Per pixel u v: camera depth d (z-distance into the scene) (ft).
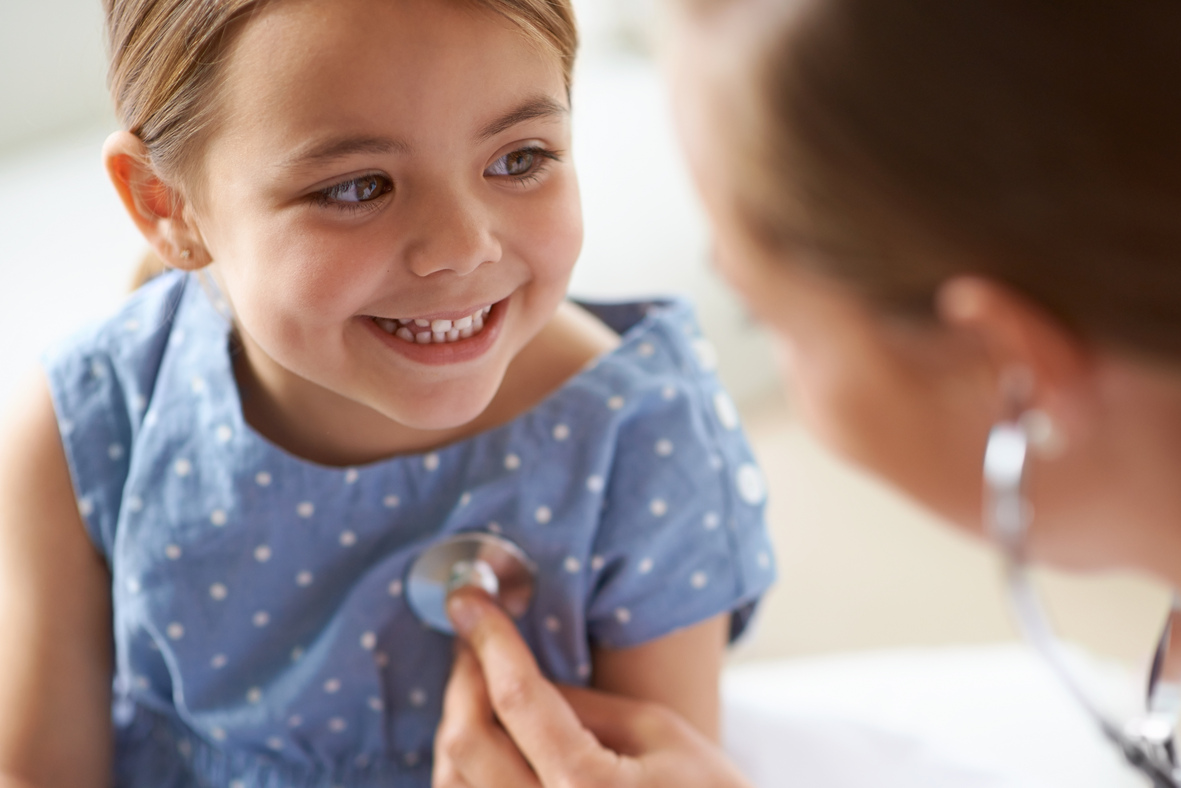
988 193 1.41
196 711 2.25
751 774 2.41
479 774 2.09
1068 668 1.56
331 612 2.20
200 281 2.21
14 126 3.89
